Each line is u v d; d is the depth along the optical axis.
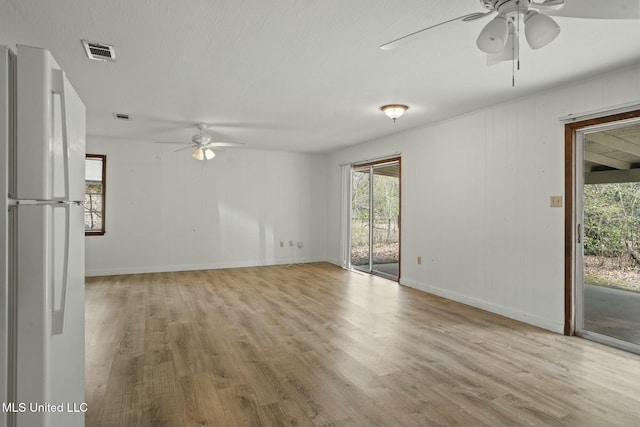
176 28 2.46
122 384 2.51
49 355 1.11
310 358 2.96
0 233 1.02
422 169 5.36
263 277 6.29
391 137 6.00
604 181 3.38
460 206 4.73
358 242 7.18
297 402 2.29
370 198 6.81
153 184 6.65
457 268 4.77
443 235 4.99
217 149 7.12
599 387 2.50
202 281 5.93
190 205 6.94
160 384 2.51
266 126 5.38
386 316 4.10
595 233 3.46
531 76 3.31
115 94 3.87
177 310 4.28
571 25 2.37
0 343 1.03
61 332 1.17
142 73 3.27
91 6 2.18
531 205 3.86
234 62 3.03
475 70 3.19
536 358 2.97
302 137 6.22
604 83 3.24
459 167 4.74
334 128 5.52
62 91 1.17
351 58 2.94
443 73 3.27
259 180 7.53
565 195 3.55
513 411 2.21
